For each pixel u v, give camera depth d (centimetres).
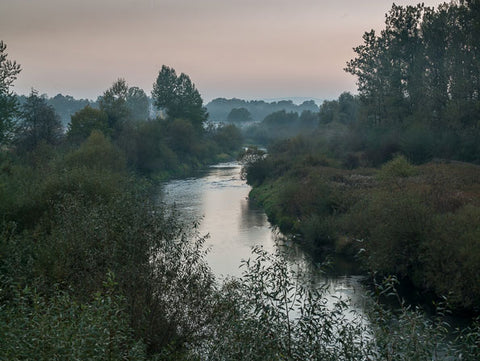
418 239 2369
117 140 6844
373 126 6738
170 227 1366
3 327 793
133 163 6731
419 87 6234
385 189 3409
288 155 6950
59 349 717
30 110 5778
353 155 6003
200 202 4950
